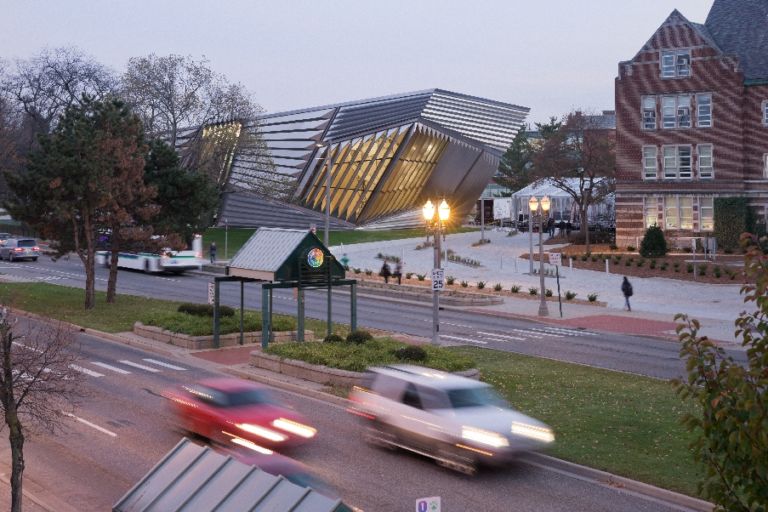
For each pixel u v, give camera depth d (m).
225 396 18.78
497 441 16.41
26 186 41.75
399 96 84.94
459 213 99.75
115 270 44.25
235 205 89.19
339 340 29.16
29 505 14.96
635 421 19.98
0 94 98.50
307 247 30.06
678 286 51.06
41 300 44.50
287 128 85.19
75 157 39.94
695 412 20.88
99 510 14.93
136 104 75.31
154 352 31.88
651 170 66.50
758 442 7.64
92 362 29.27
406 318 41.31
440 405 17.28
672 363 29.55
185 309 36.25
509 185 128.25
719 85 64.00
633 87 66.62
